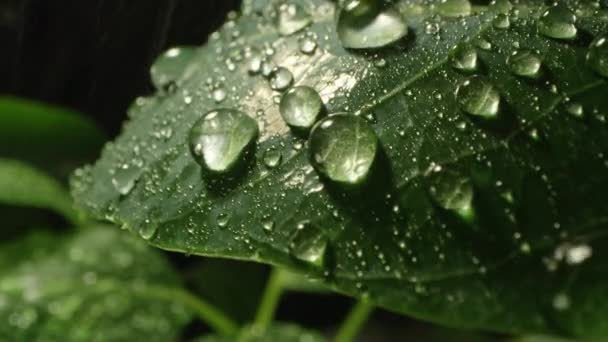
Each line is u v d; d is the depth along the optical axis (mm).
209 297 195
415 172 101
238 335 159
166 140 109
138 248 172
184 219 103
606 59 104
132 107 120
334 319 232
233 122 105
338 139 102
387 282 98
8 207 193
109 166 111
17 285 160
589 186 99
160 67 120
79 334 154
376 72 105
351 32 109
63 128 177
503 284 98
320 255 99
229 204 102
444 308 97
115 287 163
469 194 100
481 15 108
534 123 102
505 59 105
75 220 178
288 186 101
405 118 103
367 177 101
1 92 179
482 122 102
